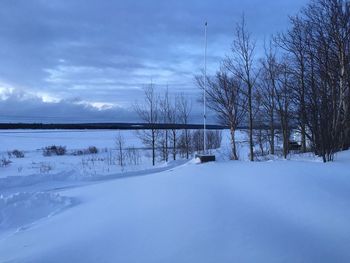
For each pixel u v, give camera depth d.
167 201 7.60
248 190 7.82
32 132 85.75
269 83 24.27
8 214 8.55
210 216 6.36
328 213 6.27
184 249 5.24
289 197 7.12
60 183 14.53
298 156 18.39
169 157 28.11
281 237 5.43
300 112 19.73
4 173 19.89
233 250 5.09
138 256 5.21
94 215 7.54
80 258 5.36
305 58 19.62
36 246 6.10
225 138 49.66
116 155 30.28
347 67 16.39
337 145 14.58
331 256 4.88
